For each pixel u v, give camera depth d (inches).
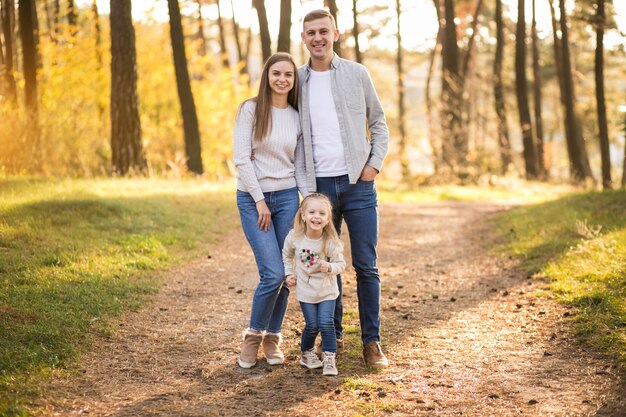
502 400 163.9
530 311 238.4
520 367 186.1
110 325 211.2
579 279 262.5
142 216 374.0
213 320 229.5
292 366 188.1
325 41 183.2
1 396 153.7
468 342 209.3
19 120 540.4
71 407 155.1
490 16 1449.3
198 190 522.3
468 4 1374.3
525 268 307.4
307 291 181.5
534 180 1070.4
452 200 736.3
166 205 418.9
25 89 567.5
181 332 215.0
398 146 1293.1
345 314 240.4
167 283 270.8
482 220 501.0
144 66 887.7
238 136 183.9
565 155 1793.8
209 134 893.8
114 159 594.2
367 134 197.6
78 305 220.1
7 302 210.8
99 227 335.0
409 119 1491.1
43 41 789.9
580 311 226.7
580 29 1067.3
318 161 186.5
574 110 935.0
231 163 697.0
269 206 186.1
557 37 1096.8
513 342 207.6
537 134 1251.2
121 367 182.9
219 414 154.9
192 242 345.1
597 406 157.8
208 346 203.8
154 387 170.7
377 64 1546.5
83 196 406.6
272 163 184.4
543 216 428.8
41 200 363.9
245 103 185.6
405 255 364.2
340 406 160.2
